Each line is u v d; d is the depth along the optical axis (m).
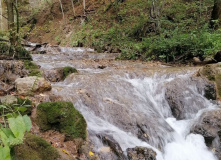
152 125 3.78
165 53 8.42
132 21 14.25
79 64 7.25
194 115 4.51
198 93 4.96
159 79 5.69
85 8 20.50
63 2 23.39
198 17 10.30
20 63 5.42
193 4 11.96
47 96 3.68
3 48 6.76
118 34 13.29
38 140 2.30
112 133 3.31
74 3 22.83
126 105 4.23
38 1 25.08
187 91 4.87
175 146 3.56
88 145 2.89
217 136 3.69
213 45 7.19
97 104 3.99
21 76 5.13
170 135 3.74
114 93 4.59
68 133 2.81
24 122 1.68
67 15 21.91
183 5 12.46
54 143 2.64
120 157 2.91
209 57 6.86
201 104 4.70
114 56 10.50
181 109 4.57
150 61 8.63
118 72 5.88
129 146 3.17
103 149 2.94
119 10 16.53
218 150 3.61
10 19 7.18
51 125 2.88
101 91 4.51
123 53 9.75
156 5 11.84
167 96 4.85
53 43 19.52
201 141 3.66
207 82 4.97
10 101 2.83
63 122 2.86
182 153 3.46
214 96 4.74
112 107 3.99
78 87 4.61
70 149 2.63
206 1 11.63
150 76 5.79
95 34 15.55
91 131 3.24
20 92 3.75
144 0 15.53
